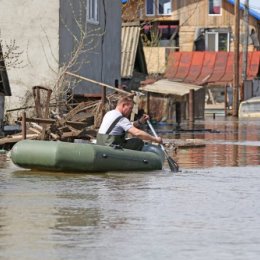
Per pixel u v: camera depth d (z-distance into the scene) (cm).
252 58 13488
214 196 2827
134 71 10456
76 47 6731
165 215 2409
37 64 6450
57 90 5553
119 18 7938
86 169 3450
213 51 13788
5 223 2256
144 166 3581
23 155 3506
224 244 2006
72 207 2545
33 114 5484
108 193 2877
